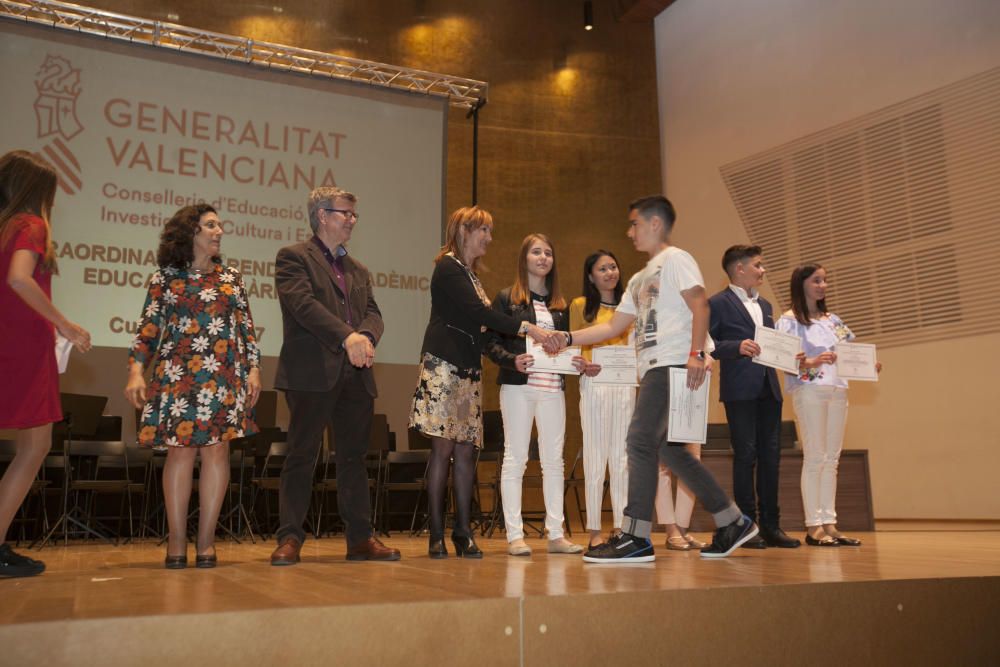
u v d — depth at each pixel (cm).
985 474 629
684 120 920
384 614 155
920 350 677
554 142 916
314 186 727
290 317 296
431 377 320
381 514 646
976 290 645
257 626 146
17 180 253
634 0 925
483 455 623
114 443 518
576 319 368
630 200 927
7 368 239
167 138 676
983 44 648
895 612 203
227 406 280
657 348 275
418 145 771
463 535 316
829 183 757
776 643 188
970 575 218
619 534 276
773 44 822
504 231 885
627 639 173
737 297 402
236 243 693
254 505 645
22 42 637
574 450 855
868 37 733
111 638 137
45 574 244
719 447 531
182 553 276
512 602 165
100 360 659
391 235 750
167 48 683
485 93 793
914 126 693
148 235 662
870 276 718
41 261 252
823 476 389
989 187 641
